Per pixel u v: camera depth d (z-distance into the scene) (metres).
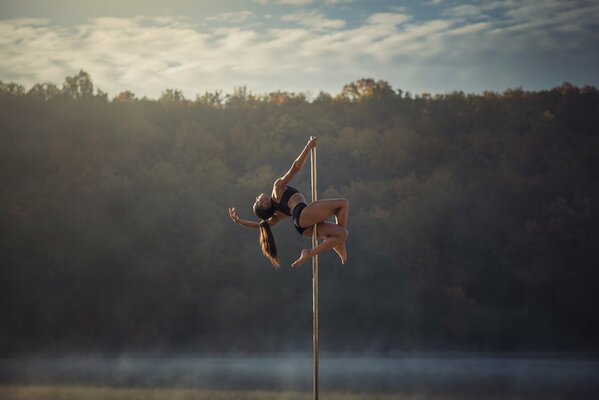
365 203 72.12
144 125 83.38
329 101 97.00
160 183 70.88
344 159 80.44
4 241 62.53
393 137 82.50
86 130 83.56
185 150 81.06
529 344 62.72
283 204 11.48
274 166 78.69
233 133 84.25
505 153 83.06
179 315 62.81
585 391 27.64
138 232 66.31
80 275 62.34
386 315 63.22
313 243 11.12
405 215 68.94
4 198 68.38
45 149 78.31
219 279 64.88
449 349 62.53
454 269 66.25
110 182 69.50
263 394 26.59
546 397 25.44
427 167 81.00
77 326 61.41
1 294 61.09
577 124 88.88
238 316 62.78
